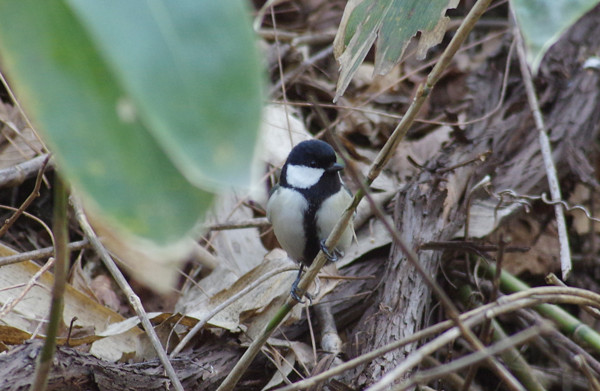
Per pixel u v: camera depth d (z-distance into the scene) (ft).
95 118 4.91
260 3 35.47
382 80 33.42
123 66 4.51
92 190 4.89
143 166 4.97
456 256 24.21
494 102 29.66
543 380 20.98
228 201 26.43
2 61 4.94
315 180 21.54
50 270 24.14
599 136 31.65
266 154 25.68
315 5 36.47
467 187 24.99
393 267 22.39
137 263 5.40
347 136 30.78
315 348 21.12
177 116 4.56
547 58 30.68
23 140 25.64
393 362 19.20
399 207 24.54
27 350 14.38
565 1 7.91
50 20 4.87
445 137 30.07
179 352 19.03
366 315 21.91
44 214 25.45
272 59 31.30
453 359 22.71
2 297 20.16
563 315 20.76
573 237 27.43
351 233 22.48
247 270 25.29
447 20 14.44
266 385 19.54
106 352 19.85
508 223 25.34
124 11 4.65
